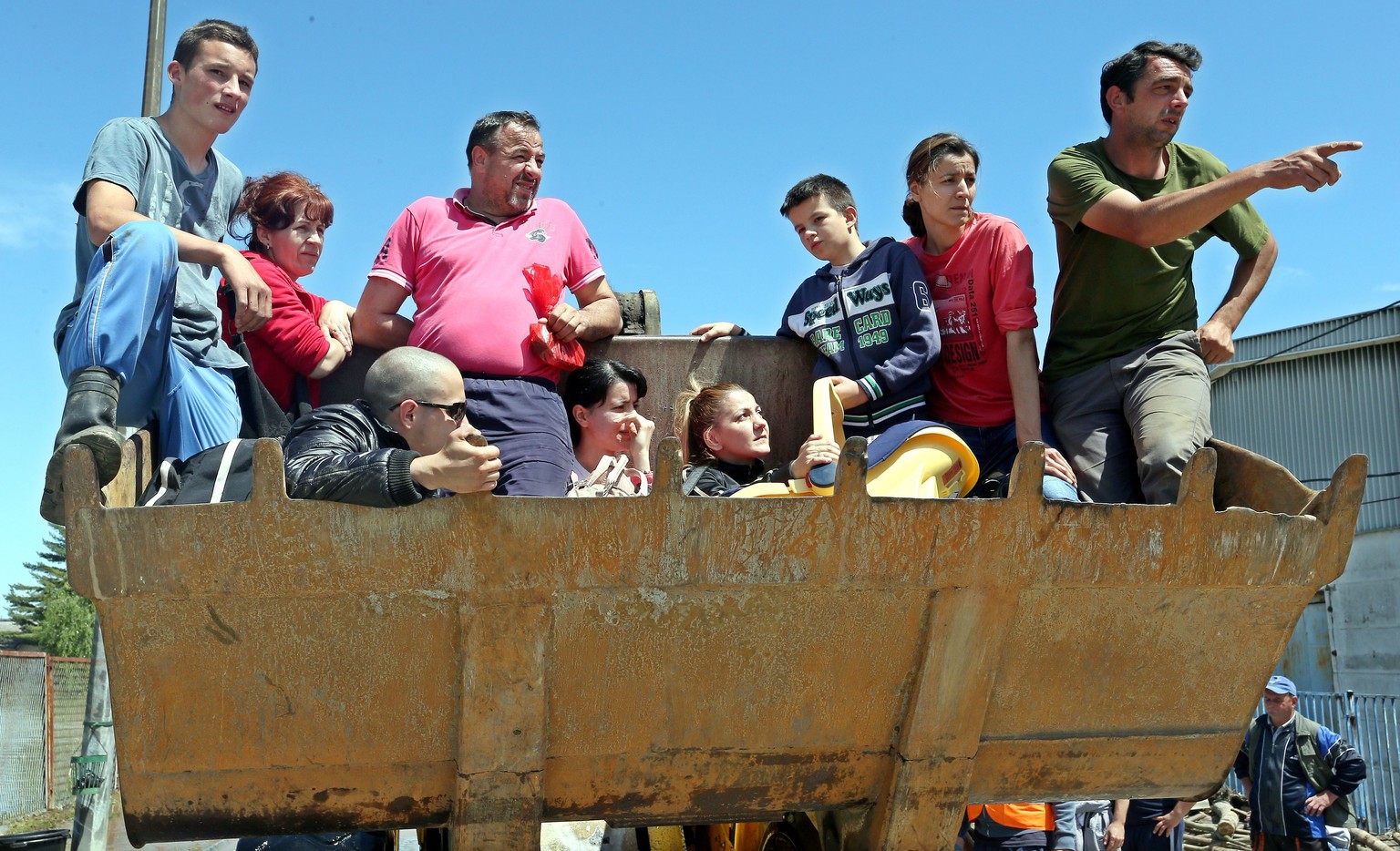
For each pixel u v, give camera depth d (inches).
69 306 133.6
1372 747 552.4
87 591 91.3
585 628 98.6
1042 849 234.7
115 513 90.4
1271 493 128.9
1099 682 111.4
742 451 153.3
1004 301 153.1
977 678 106.7
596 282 168.6
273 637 95.6
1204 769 117.7
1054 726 112.3
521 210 163.0
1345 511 109.9
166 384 137.4
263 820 102.0
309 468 94.4
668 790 106.8
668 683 102.4
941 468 121.0
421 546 93.3
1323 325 810.2
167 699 96.4
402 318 160.7
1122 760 115.5
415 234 160.2
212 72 157.8
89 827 198.4
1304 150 135.9
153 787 99.3
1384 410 780.0
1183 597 109.3
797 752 107.8
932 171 156.7
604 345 170.9
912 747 107.7
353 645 96.7
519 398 151.5
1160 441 142.3
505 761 100.1
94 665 205.2
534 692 98.7
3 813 517.0
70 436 106.3
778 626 102.3
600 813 106.8
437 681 98.8
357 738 99.7
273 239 163.3
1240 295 156.4
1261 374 839.1
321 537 92.1
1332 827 319.0
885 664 106.0
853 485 98.6
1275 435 826.8
